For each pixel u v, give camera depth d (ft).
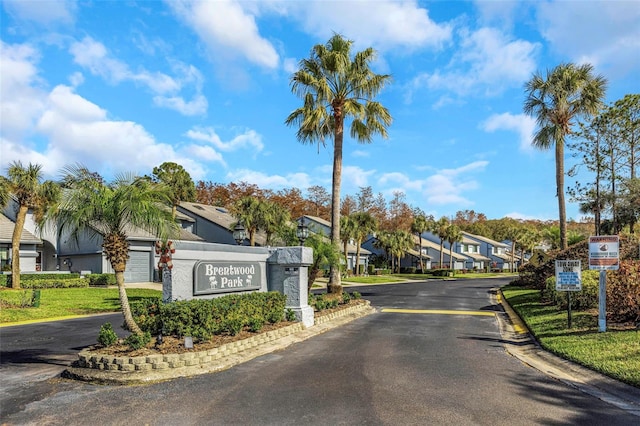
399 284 134.62
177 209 132.36
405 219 266.36
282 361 28.12
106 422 17.57
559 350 29.07
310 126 61.36
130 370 24.12
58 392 21.53
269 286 42.75
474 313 57.62
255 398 20.42
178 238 30.68
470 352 31.58
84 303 63.62
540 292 65.51
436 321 49.21
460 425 17.25
